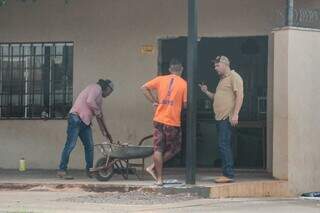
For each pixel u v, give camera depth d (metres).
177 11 13.31
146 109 13.42
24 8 13.96
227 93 11.20
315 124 11.75
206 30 13.12
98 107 12.03
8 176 12.59
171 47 13.55
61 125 13.82
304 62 11.63
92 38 13.70
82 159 13.62
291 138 11.46
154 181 11.51
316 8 12.42
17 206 9.73
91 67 13.68
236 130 13.30
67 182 11.50
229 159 11.29
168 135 10.91
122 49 13.55
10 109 14.02
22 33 13.98
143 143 13.38
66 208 9.52
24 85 14.01
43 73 13.95
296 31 11.53
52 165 13.84
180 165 13.38
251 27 12.92
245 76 13.27
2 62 14.06
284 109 11.48
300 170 11.56
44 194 10.97
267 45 13.05
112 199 10.35
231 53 13.37
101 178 11.62
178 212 9.18
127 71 13.52
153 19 13.41
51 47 13.91
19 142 13.94
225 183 11.11
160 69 13.45
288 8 11.60
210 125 13.47
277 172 11.60
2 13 14.02
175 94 10.91
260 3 12.88
